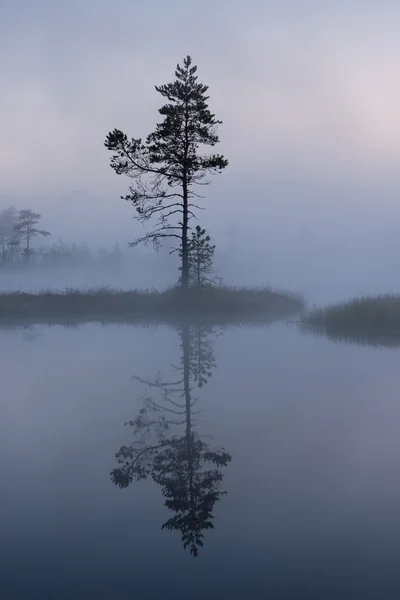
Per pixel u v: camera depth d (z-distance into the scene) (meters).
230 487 5.10
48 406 8.41
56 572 3.60
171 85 29.41
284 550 3.92
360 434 6.86
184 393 9.27
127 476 5.45
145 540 4.09
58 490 5.11
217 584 3.48
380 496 4.89
